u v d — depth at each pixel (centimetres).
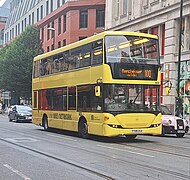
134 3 3612
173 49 3098
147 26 3409
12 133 2189
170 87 3098
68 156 1258
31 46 5391
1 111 6281
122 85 1694
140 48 1747
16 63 5175
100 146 1577
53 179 887
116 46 1709
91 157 1239
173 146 1605
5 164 1093
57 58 2238
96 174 948
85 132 1877
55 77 2248
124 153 1349
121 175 934
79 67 1938
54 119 2250
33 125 3042
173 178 902
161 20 3222
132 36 1739
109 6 4069
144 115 1712
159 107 1756
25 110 3506
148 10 3441
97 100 1739
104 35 1702
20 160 1170
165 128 2105
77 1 5469
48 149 1444
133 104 1705
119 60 1698
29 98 5516
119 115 1677
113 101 1680
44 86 2416
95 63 1769
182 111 2980
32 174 945
